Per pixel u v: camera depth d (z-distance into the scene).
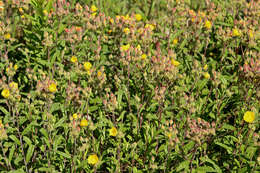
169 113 3.75
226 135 3.75
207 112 4.07
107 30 5.03
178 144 3.49
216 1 5.83
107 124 3.77
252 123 3.42
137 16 5.32
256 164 3.26
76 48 4.54
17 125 3.50
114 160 3.34
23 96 4.28
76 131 3.02
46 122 3.36
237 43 4.89
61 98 3.86
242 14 6.11
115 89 4.36
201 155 3.54
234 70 4.82
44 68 4.40
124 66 4.32
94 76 3.77
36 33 4.47
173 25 5.45
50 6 4.41
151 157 3.39
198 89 4.15
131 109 4.09
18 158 3.31
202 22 5.00
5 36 4.17
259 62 3.89
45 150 3.36
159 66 3.75
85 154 3.26
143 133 3.72
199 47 4.93
